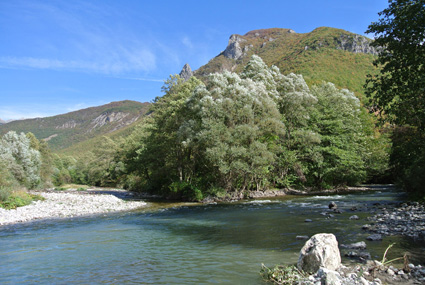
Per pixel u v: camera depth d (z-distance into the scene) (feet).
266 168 124.77
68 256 36.78
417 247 32.91
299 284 23.91
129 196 154.71
